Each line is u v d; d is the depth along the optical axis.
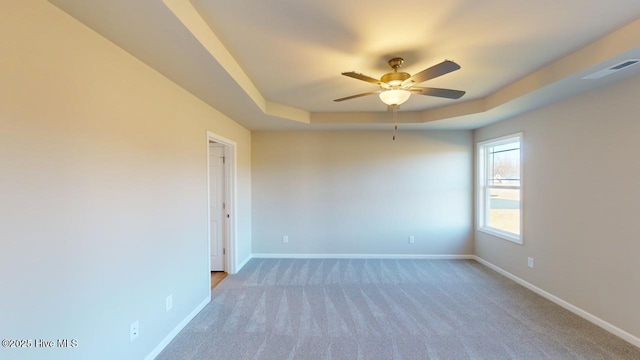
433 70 1.91
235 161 4.03
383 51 2.16
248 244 4.60
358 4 1.57
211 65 2.02
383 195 4.71
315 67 2.47
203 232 2.97
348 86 2.98
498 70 2.55
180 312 2.50
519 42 2.03
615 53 1.88
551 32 1.88
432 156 4.68
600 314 2.52
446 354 2.14
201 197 2.92
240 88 2.53
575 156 2.77
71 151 1.43
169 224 2.34
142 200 1.99
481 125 4.25
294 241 4.76
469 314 2.77
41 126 1.28
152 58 1.90
